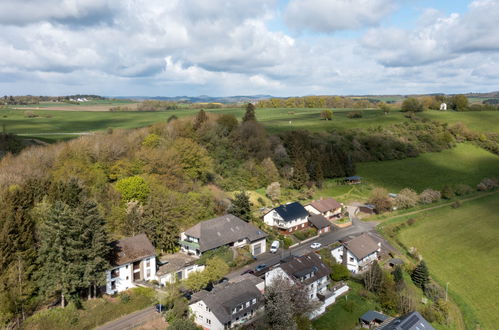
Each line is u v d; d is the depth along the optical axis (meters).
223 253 75.12
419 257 89.44
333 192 132.62
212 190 103.88
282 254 85.00
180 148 102.88
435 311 67.31
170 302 58.81
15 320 51.44
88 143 94.06
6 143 101.06
